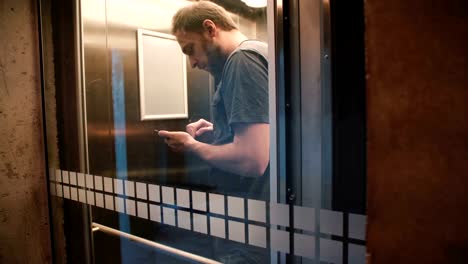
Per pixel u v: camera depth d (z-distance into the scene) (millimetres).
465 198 370
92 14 1236
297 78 755
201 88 1059
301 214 760
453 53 367
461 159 370
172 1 1141
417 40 385
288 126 773
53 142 1349
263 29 938
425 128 386
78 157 1276
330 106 705
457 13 362
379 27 406
